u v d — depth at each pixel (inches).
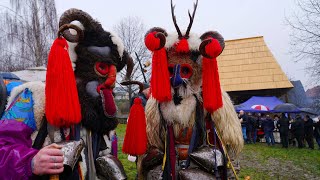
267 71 784.3
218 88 99.3
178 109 101.0
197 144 102.6
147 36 98.0
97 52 80.8
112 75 82.9
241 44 842.8
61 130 72.7
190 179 91.8
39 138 70.1
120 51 85.7
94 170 77.4
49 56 67.9
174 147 101.5
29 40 687.1
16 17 687.1
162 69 99.3
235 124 107.2
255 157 394.9
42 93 71.1
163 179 99.3
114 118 83.5
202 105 103.5
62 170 61.9
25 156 60.9
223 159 97.7
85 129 79.0
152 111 106.7
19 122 66.6
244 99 797.9
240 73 797.2
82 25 81.0
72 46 80.2
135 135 95.0
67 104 66.7
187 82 101.7
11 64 681.6
